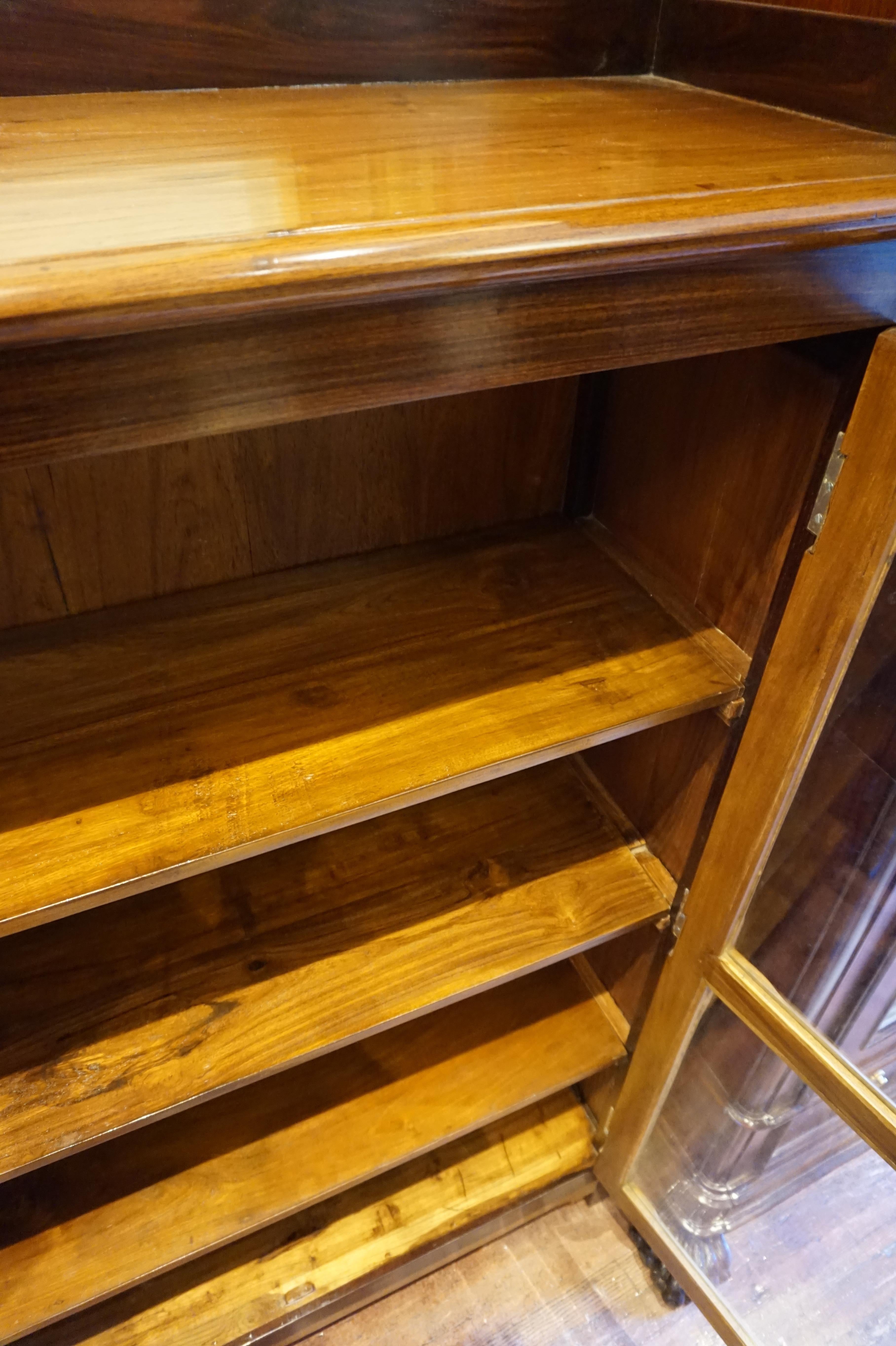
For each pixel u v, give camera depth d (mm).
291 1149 983
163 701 724
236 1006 807
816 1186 1143
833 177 515
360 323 430
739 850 765
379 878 917
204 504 769
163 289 357
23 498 698
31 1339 976
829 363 572
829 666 625
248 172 490
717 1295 1031
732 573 728
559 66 796
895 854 754
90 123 592
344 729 703
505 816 984
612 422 843
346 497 828
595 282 467
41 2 616
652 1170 1118
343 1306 1069
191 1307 1014
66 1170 957
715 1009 908
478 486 882
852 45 630
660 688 733
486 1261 1185
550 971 1148
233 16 665
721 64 752
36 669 748
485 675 753
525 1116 1195
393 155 531
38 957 836
